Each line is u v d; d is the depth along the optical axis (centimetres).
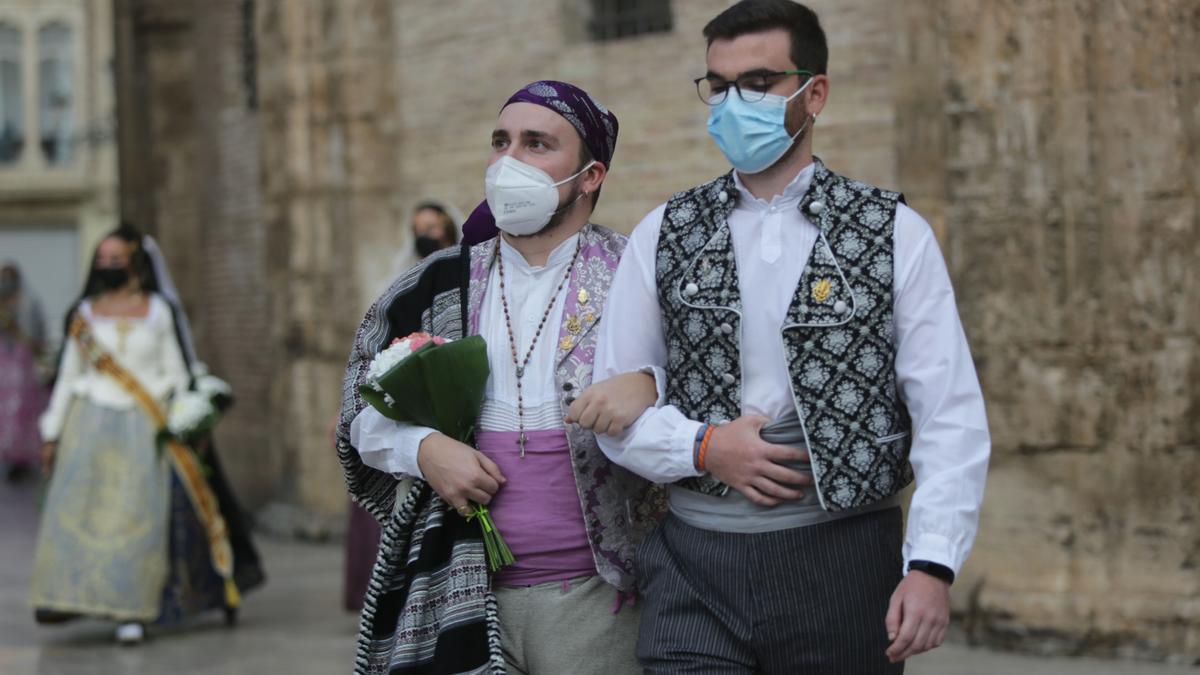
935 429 270
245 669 622
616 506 310
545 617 308
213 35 1173
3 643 690
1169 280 564
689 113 754
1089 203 576
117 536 680
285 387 998
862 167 676
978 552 605
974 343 601
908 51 636
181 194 1240
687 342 287
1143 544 572
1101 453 578
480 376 309
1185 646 559
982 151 598
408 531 316
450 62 900
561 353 314
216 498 722
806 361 275
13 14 2961
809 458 274
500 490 310
